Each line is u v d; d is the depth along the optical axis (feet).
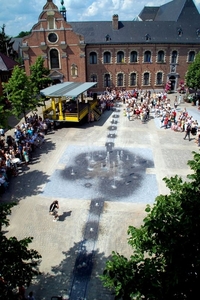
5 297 23.25
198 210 21.27
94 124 101.81
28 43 140.05
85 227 47.14
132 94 141.59
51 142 84.53
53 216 49.83
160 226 21.31
